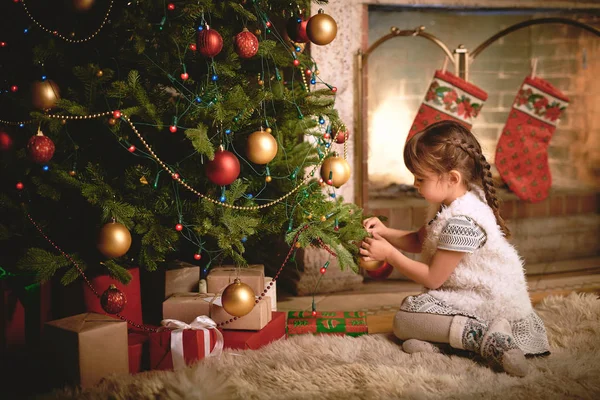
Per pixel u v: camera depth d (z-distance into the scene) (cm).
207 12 183
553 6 280
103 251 167
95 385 153
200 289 192
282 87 192
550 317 203
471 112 269
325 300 253
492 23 325
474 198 181
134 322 188
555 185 332
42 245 187
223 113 170
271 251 282
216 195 192
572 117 330
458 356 175
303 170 208
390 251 184
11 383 164
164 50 181
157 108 180
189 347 166
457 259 176
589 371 160
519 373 157
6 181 193
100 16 181
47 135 180
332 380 154
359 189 267
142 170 180
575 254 312
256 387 150
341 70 257
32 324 184
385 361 170
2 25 185
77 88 188
